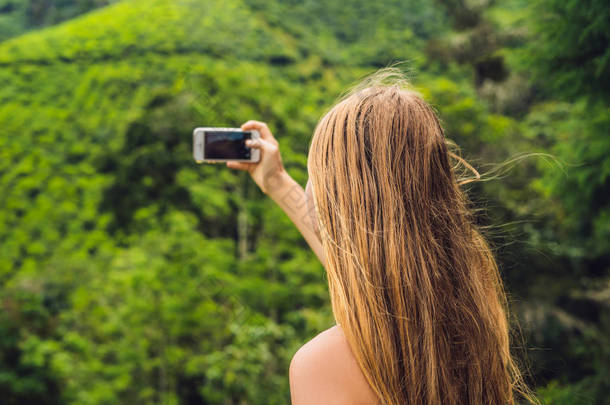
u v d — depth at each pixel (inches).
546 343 277.0
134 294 543.2
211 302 533.3
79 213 759.7
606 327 279.9
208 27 1131.9
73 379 482.3
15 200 808.3
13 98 1028.5
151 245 607.8
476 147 418.3
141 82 999.6
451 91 502.9
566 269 299.4
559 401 130.7
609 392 162.1
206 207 662.5
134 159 729.0
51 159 885.8
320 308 495.8
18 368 484.1
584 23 134.6
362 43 1142.3
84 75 1085.1
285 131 657.0
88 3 1625.2
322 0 1255.5
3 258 700.7
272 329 402.3
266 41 1112.2
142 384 487.5
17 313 525.0
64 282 601.3
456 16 581.9
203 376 462.3
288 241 623.5
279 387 376.8
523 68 161.0
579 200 160.4
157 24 1178.0
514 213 282.0
